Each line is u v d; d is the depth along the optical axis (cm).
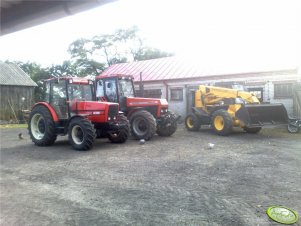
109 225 352
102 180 533
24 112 2131
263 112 1067
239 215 370
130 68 2030
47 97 950
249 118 1006
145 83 1814
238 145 864
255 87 1427
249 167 602
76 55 3095
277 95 1370
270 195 437
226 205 402
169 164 638
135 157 719
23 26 198
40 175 578
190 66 1767
